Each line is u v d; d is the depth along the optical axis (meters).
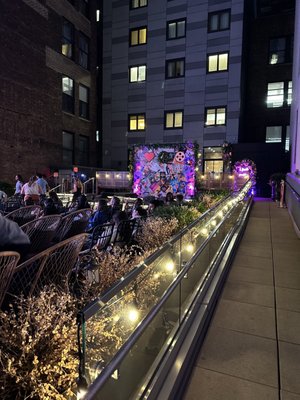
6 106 13.52
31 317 1.67
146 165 11.34
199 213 5.51
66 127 17.33
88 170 18.08
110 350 1.56
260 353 2.47
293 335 2.74
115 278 2.41
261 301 3.43
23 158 14.42
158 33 19.45
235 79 17.73
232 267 4.61
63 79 17.17
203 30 18.34
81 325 1.27
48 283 2.36
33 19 14.83
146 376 1.93
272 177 14.73
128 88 20.45
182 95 19.06
